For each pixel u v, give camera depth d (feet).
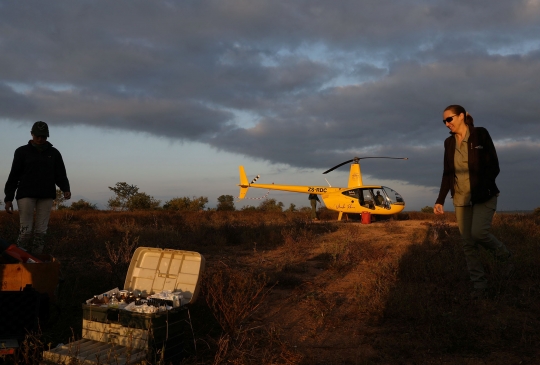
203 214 70.08
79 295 18.35
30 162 21.15
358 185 72.28
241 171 95.71
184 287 14.90
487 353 12.67
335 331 15.28
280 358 12.91
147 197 102.27
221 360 12.35
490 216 17.54
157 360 11.24
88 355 11.02
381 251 29.91
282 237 39.40
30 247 19.27
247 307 15.14
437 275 21.35
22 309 12.39
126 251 21.31
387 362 12.50
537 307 15.90
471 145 17.53
